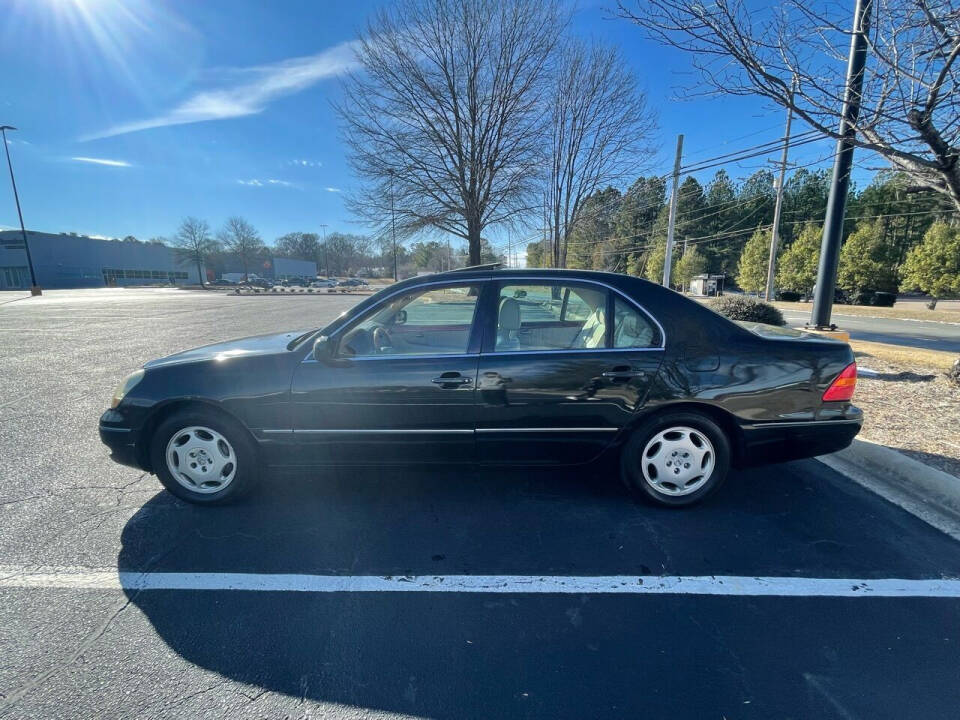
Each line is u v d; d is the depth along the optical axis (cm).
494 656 205
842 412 320
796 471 390
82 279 6538
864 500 343
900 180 602
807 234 4197
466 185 2308
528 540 294
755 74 449
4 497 348
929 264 2909
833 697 184
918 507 333
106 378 745
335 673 195
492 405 312
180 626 221
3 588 248
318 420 315
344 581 255
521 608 235
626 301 322
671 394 311
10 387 686
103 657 202
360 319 321
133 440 319
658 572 263
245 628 220
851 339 1378
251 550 283
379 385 310
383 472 386
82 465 405
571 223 2206
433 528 308
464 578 258
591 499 344
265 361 319
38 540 292
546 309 335
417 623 225
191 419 319
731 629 221
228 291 5169
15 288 5984
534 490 357
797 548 285
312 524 312
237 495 329
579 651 208
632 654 206
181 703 180
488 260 4172
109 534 299
